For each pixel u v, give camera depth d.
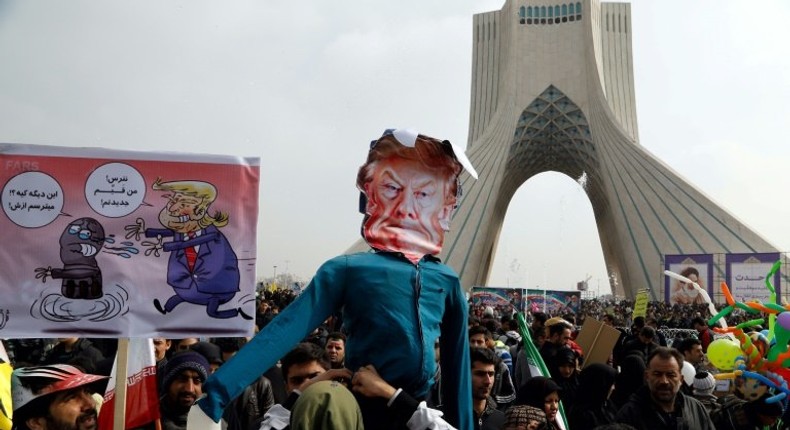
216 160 3.05
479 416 3.87
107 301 2.90
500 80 40.00
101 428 3.15
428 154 2.09
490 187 34.97
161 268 2.96
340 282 1.90
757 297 19.66
